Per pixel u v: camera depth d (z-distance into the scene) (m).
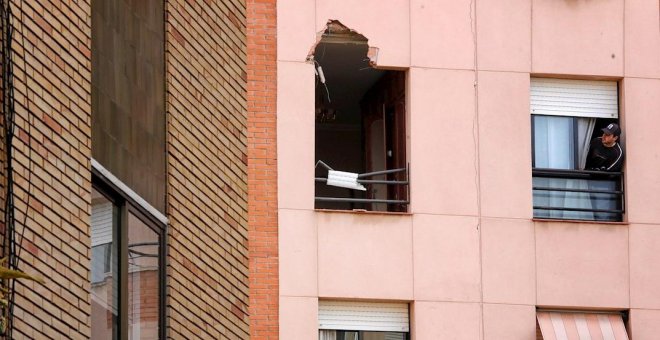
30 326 23.98
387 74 44.38
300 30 42.53
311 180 41.84
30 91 24.47
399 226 41.88
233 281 31.42
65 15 25.72
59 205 25.00
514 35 43.34
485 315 41.84
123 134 27.56
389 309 41.78
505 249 42.25
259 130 41.91
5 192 23.69
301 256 41.34
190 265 29.67
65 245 25.06
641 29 43.97
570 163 43.53
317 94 45.88
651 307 42.56
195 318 29.72
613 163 43.41
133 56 28.25
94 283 26.17
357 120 47.47
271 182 41.66
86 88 26.11
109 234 26.89
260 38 42.38
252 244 41.22
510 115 42.97
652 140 43.62
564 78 43.75
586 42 43.66
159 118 29.06
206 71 31.16
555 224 42.59
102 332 26.36
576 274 42.44
